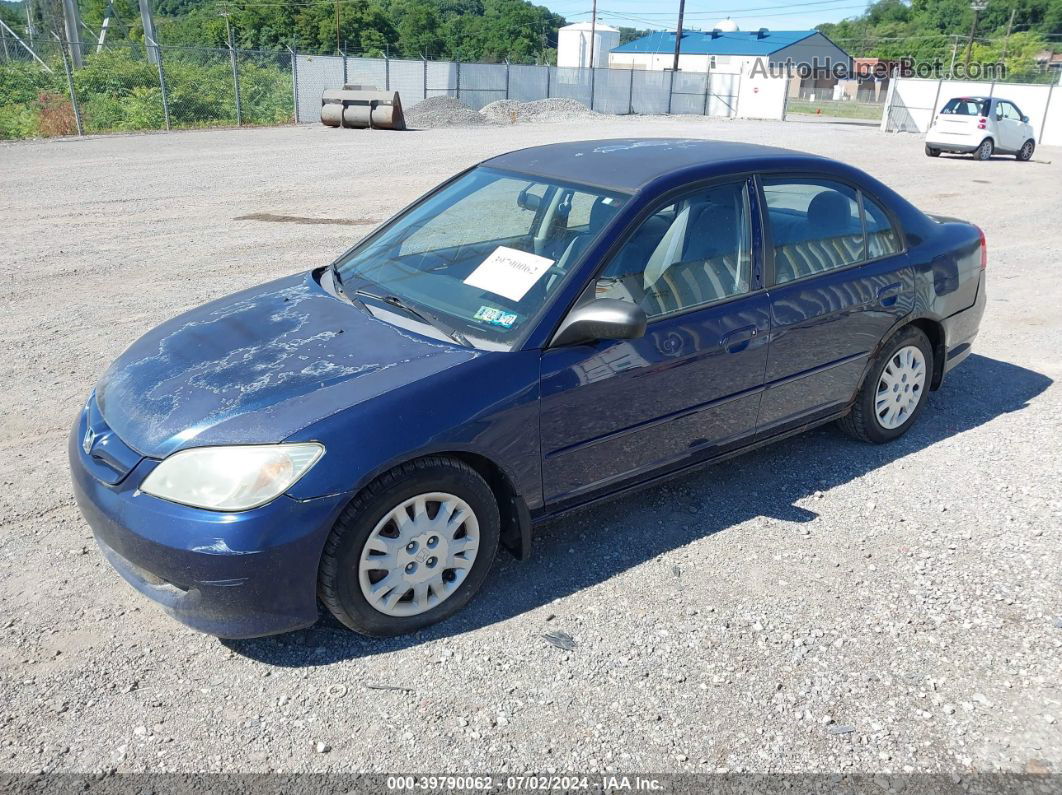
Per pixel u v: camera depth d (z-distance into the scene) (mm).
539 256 3506
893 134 32719
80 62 28656
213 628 2838
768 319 3857
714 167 3836
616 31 73812
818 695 2881
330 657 3029
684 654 3066
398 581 3041
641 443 3605
